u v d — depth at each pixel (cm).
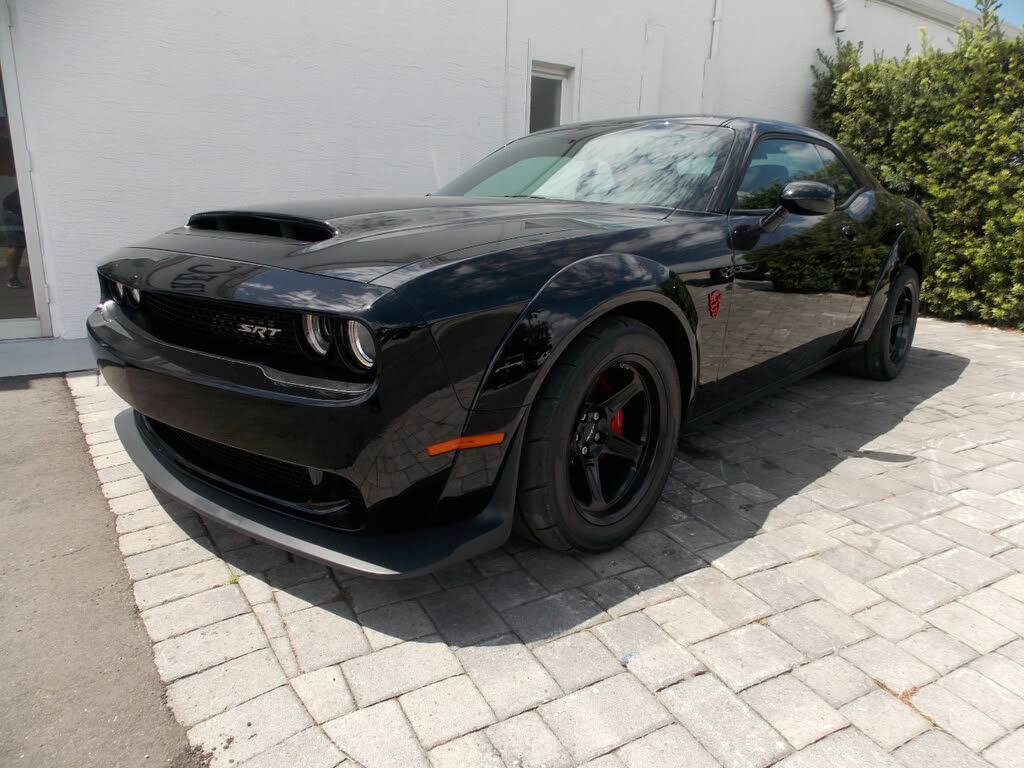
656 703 160
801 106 833
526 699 160
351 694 161
